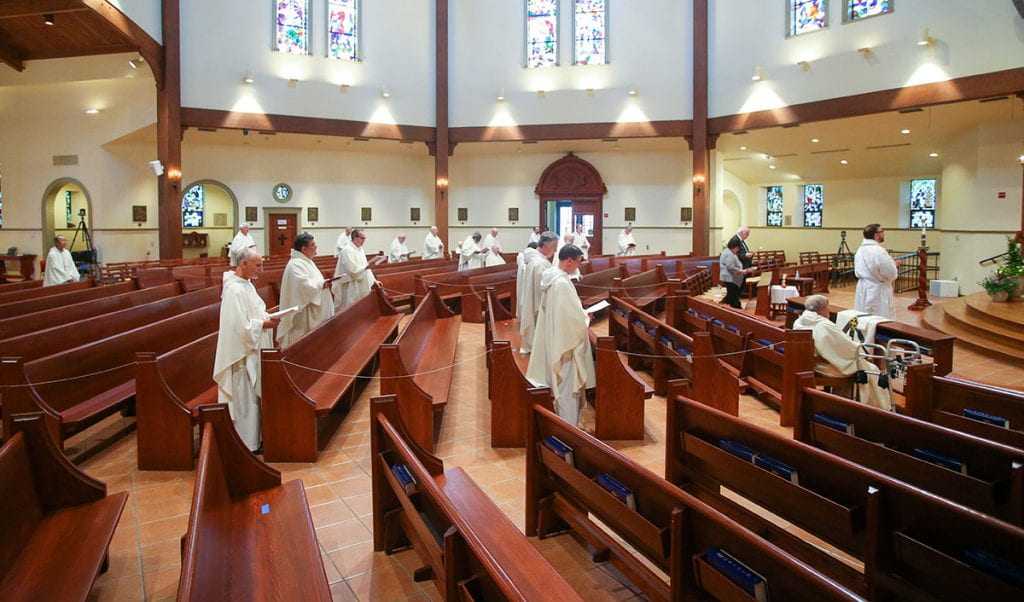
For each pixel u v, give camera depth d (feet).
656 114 56.59
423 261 48.26
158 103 50.26
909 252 66.39
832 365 17.60
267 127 53.98
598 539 9.70
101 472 14.57
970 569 6.88
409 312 36.58
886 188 68.18
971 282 45.68
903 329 18.56
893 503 7.91
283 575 8.08
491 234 54.75
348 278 29.07
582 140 59.41
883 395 17.39
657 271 36.68
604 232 65.67
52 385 14.66
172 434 14.60
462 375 23.27
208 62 51.85
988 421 13.12
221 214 65.67
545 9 58.23
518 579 7.86
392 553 10.92
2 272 56.75
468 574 7.43
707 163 54.85
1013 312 29.84
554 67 58.18
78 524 9.37
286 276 22.57
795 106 49.01
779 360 18.20
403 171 67.67
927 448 10.78
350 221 65.77
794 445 9.42
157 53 49.32
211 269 37.29
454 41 59.77
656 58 56.44
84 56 51.70
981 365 24.47
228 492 10.10
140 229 59.21
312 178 64.28
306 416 15.03
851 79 45.47
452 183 67.41
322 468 14.78
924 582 7.61
